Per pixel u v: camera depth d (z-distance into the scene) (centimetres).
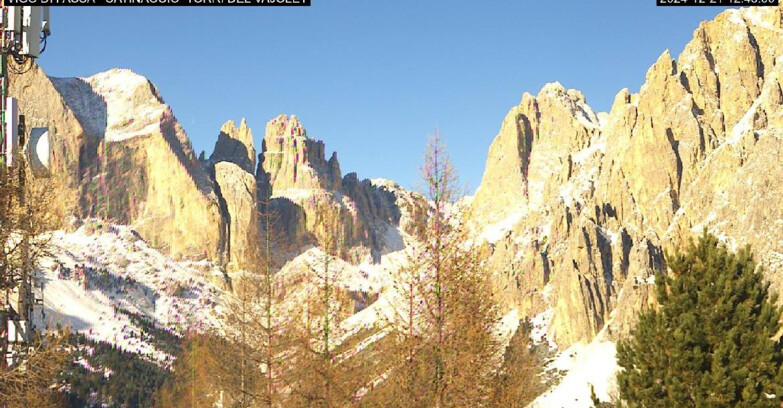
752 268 3222
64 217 2733
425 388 3488
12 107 2891
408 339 3544
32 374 2466
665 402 3095
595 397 3644
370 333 3872
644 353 3234
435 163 3666
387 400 3559
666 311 3250
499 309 3766
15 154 2767
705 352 3131
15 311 2716
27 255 2605
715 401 2941
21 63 3097
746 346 3036
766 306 3119
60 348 2567
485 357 3678
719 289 3159
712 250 3244
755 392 2945
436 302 3559
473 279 3603
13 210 2584
